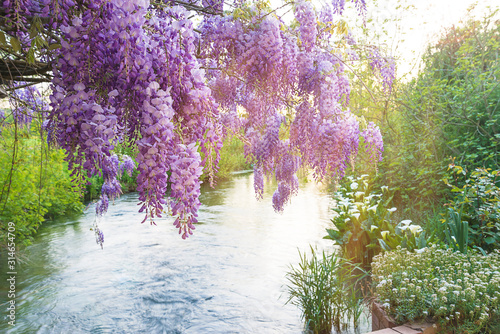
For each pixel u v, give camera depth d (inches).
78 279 219.8
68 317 175.2
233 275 221.1
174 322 168.4
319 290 153.3
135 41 43.1
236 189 596.7
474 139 239.6
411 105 255.4
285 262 238.7
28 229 280.2
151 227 336.8
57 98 43.3
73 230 331.0
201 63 81.4
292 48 83.9
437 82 271.0
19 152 248.4
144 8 43.2
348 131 94.8
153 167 42.7
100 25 43.6
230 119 107.2
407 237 191.2
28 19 51.6
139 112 44.3
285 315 167.9
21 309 183.0
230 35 76.4
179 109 47.7
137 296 197.2
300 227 324.8
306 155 102.9
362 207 245.0
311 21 83.8
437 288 113.4
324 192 509.0
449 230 193.0
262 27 74.6
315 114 93.5
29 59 48.9
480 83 234.4
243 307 178.7
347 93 97.5
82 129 41.1
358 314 146.9
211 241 292.4
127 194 505.7
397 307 117.8
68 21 45.4
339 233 253.0
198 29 79.1
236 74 81.0
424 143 259.4
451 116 250.2
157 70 45.6
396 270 142.6
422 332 105.7
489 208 177.2
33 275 225.8
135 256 260.4
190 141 49.1
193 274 225.0
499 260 147.6
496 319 103.9
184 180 45.0
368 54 108.4
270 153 117.3
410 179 288.4
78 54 43.2
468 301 109.0
